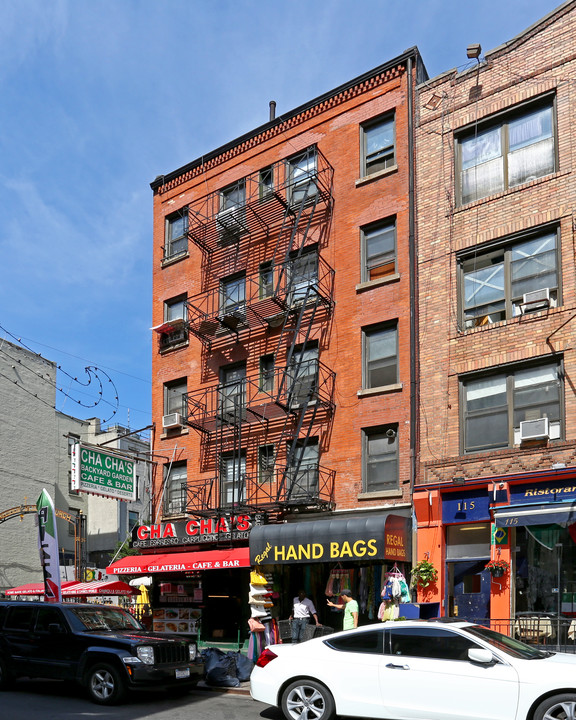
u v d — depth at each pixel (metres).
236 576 20.66
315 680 9.89
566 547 15.01
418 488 17.16
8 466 36.72
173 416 23.58
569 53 17.06
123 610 14.38
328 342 20.23
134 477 24.00
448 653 9.25
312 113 22.25
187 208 25.33
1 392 37.16
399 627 9.77
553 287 16.30
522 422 15.77
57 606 13.32
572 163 16.44
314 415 19.33
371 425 18.77
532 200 16.95
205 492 22.06
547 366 16.05
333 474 19.19
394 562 17.41
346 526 16.66
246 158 23.86
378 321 19.28
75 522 38.25
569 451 15.05
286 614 19.19
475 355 17.14
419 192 19.22
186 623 21.33
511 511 15.45
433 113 19.39
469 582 16.30
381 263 19.81
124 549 38.19
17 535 36.59
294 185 22.20
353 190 20.70
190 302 24.48
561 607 14.84
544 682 8.47
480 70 18.67
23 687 13.68
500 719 8.59
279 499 19.33
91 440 43.59
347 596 14.98
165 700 12.47
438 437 17.41
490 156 18.17
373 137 20.86
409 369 18.42
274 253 22.20
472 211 17.98
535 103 17.52
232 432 21.86
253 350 22.14
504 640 9.67
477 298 17.61
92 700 12.02
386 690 9.34
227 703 12.14
